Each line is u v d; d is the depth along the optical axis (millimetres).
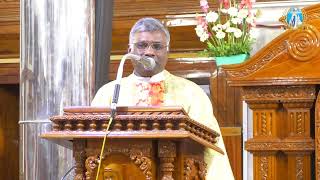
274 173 6805
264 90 6809
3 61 9945
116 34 9289
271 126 6832
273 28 8047
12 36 9758
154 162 3209
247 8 7195
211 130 3541
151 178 3180
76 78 4754
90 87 4781
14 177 10961
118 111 3189
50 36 4781
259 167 6840
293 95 6750
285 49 6707
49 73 4770
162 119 3115
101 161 3213
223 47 7191
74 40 4766
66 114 3236
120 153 3207
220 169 4043
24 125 4789
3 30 9719
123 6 9242
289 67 6691
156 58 4266
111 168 3201
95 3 5188
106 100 4516
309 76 6609
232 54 7164
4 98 10688
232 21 7105
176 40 9180
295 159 6762
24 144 4785
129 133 3111
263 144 6801
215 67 9047
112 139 3197
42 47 4781
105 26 5250
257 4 8258
